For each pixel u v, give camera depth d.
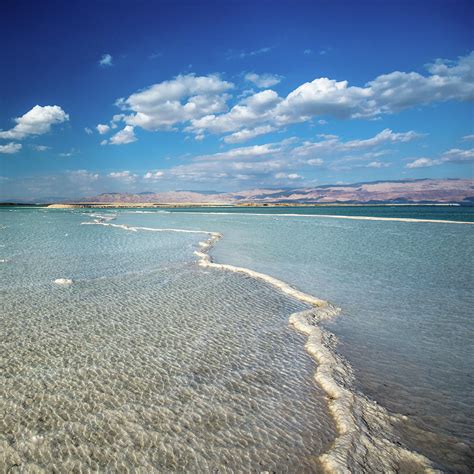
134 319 11.49
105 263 20.62
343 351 9.48
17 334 10.10
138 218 72.56
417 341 10.11
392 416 6.71
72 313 11.94
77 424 6.23
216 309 12.66
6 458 5.44
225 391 7.43
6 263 20.45
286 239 33.97
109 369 8.20
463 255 24.22
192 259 21.98
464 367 8.62
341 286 15.97
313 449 5.82
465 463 5.56
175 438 5.96
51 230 41.62
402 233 39.72
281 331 10.77
